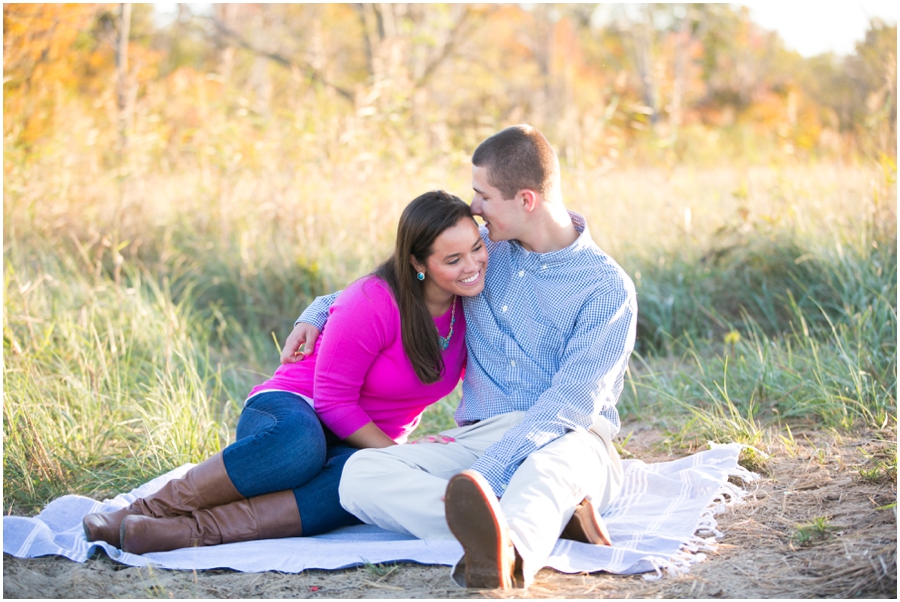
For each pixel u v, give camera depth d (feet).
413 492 7.48
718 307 16.14
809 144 28.78
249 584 7.00
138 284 15.80
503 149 7.99
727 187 21.44
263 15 47.93
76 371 12.73
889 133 17.30
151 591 6.89
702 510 8.18
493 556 6.46
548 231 8.23
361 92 21.45
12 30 22.77
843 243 15.72
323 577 7.11
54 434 10.68
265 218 19.74
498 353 8.38
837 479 8.86
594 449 7.77
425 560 7.18
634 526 7.99
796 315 14.92
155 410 11.58
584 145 21.49
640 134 26.48
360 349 8.17
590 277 8.06
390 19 38.93
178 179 22.02
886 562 6.62
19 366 12.19
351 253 18.63
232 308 17.76
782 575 6.73
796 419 11.23
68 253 18.19
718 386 12.05
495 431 8.12
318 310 9.10
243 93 25.61
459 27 45.60
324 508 7.97
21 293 13.76
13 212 18.33
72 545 7.90
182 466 9.87
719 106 60.34
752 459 9.61
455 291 8.12
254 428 8.13
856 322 13.38
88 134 22.90
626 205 20.08
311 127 20.95
